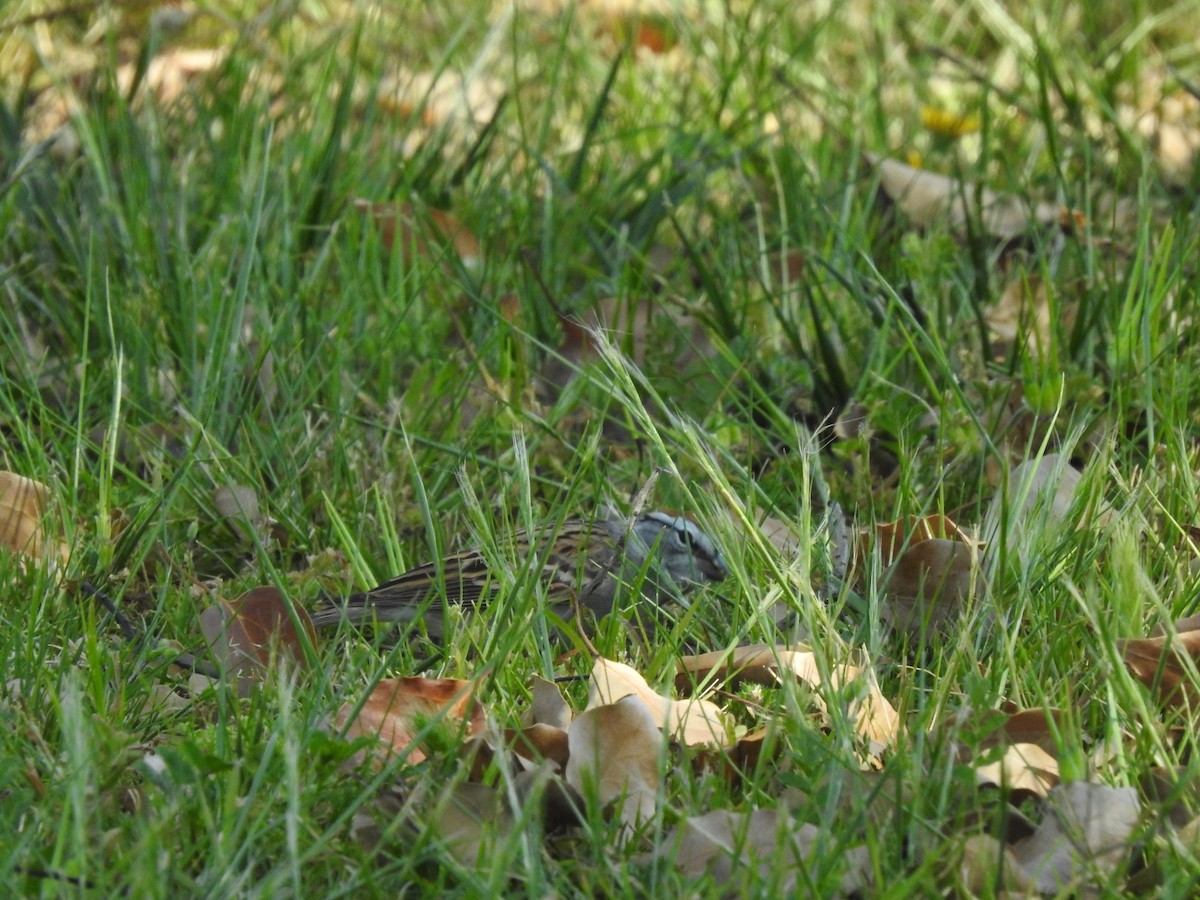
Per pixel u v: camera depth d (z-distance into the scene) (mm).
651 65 16281
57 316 10867
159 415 9922
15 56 15875
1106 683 6242
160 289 10742
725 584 7965
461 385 9898
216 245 11180
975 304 10297
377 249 11211
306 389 9961
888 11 17188
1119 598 6680
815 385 10180
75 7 14914
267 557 7859
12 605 7691
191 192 12180
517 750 6262
